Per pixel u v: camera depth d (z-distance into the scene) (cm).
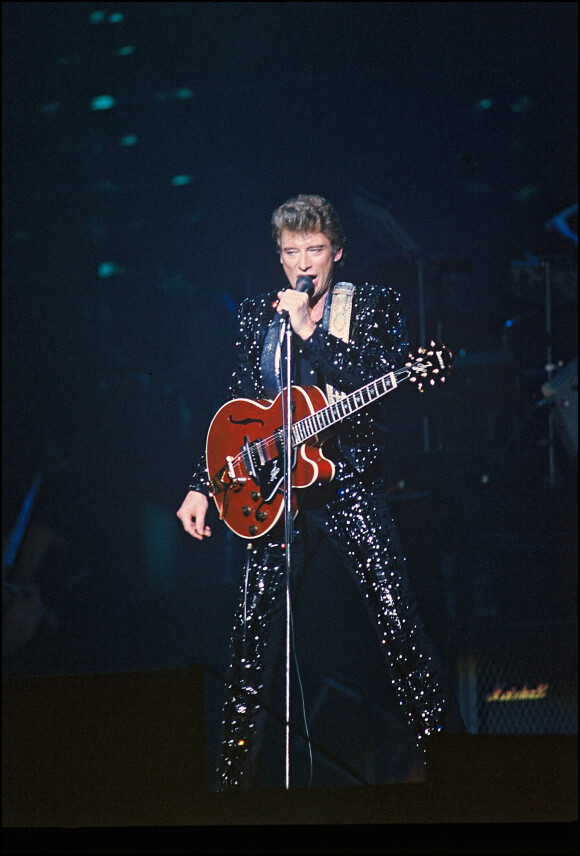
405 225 1518
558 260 1521
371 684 904
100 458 2030
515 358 1457
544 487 1205
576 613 955
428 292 1566
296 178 2127
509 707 882
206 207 2180
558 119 1911
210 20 2078
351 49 2044
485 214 1938
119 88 2148
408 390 1404
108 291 2180
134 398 2058
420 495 1052
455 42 1973
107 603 1608
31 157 2180
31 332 2161
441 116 2000
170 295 2164
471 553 977
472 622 906
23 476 1970
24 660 1319
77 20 2092
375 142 2055
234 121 2138
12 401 2092
